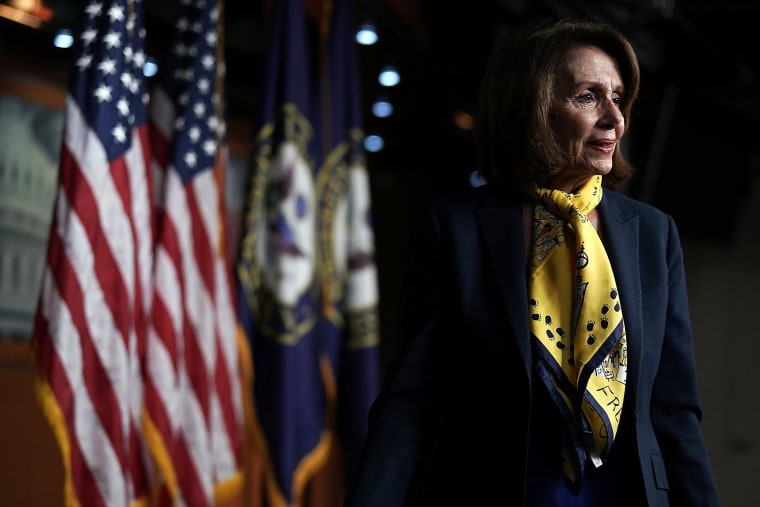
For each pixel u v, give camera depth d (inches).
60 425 144.6
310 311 217.5
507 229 80.7
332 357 228.4
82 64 155.6
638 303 77.5
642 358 76.9
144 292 164.1
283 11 220.8
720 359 452.1
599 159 79.8
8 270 199.6
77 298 147.9
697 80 373.4
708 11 358.9
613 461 76.5
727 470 443.8
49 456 200.4
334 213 232.2
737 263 451.5
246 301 210.8
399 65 324.5
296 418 210.5
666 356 80.7
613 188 90.6
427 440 78.9
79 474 146.3
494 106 84.4
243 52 262.1
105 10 157.8
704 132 401.1
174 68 185.9
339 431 230.1
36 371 146.3
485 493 76.0
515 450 74.6
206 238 181.8
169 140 182.9
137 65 164.9
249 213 213.8
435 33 328.5
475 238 81.6
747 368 446.3
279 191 213.9
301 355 213.3
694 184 401.1
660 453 78.8
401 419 79.0
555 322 77.0
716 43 379.9
